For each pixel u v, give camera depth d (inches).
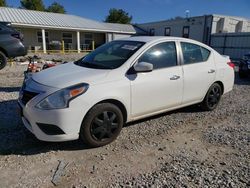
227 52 938.1
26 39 989.2
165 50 168.7
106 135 140.4
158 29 1273.4
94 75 138.3
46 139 127.3
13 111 189.9
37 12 1125.1
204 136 158.1
